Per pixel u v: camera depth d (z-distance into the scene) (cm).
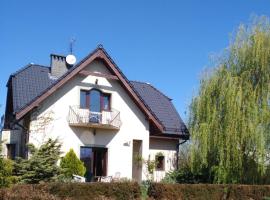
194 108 2625
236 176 2423
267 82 2442
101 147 2570
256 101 2416
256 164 2398
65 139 2448
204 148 2475
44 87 2594
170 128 2903
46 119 2384
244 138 2373
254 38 2520
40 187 1581
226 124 2430
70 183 1662
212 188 2058
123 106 2678
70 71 2445
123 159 2631
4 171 1717
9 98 2709
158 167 2842
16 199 1229
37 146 2345
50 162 2084
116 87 2667
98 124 2505
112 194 1744
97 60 2620
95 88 2592
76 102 2508
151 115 2727
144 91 3189
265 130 2378
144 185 1961
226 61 2600
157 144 2870
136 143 2767
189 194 1978
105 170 2583
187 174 2638
